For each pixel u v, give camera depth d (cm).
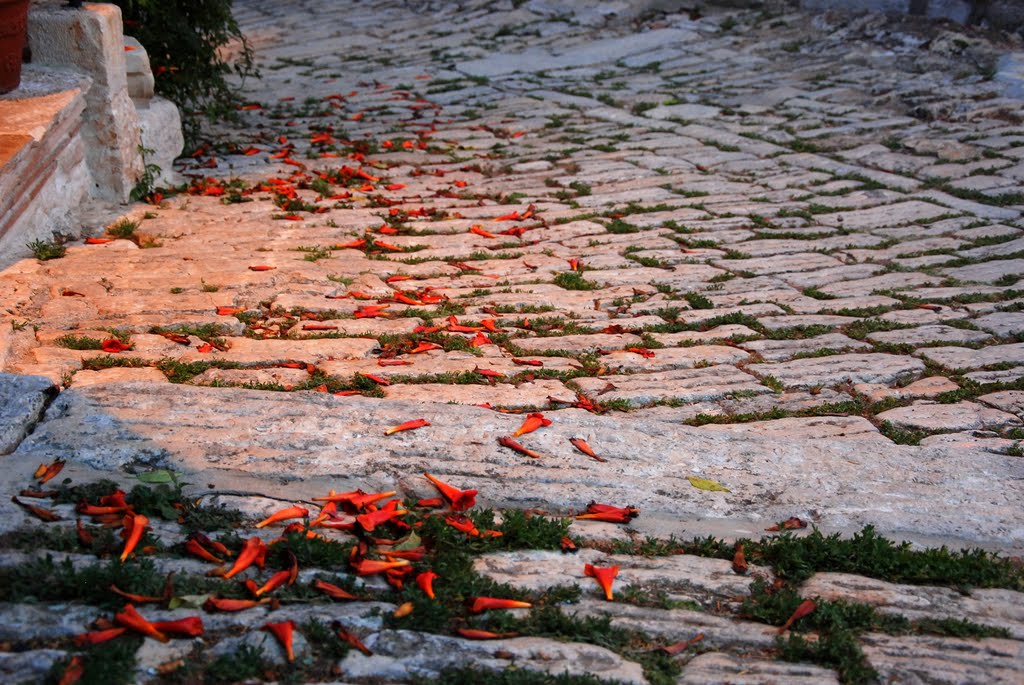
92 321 500
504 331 522
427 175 814
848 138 901
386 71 1162
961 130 905
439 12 1417
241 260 600
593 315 552
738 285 601
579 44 1249
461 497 345
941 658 281
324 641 268
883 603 312
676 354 502
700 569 326
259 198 738
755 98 1029
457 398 440
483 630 284
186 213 698
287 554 303
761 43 1218
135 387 409
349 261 612
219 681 251
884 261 645
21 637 261
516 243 664
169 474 348
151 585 283
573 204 745
